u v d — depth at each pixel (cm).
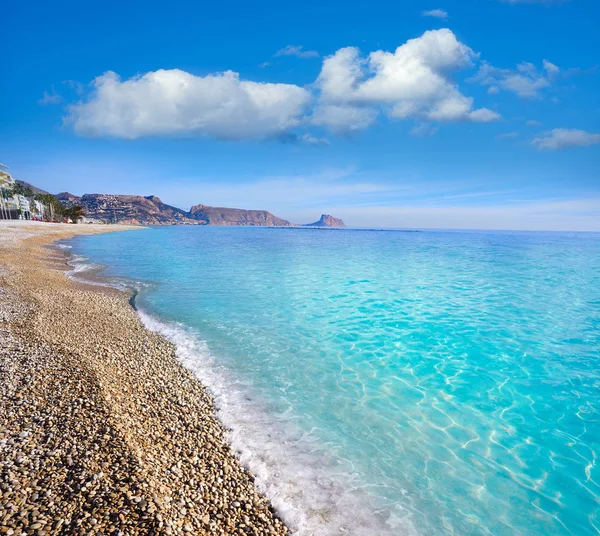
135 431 561
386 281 2253
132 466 458
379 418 710
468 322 1381
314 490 508
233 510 447
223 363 942
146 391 732
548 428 691
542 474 560
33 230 6041
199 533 389
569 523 466
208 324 1292
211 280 2202
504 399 805
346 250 4819
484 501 501
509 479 547
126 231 11588
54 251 3525
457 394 821
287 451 592
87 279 2053
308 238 9000
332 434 648
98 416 570
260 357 997
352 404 760
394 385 857
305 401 763
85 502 389
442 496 508
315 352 1051
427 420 709
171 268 2712
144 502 397
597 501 505
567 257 3884
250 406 729
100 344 969
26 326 1016
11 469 432
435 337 1208
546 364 1001
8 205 9681
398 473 553
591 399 809
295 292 1884
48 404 597
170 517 389
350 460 579
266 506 470
